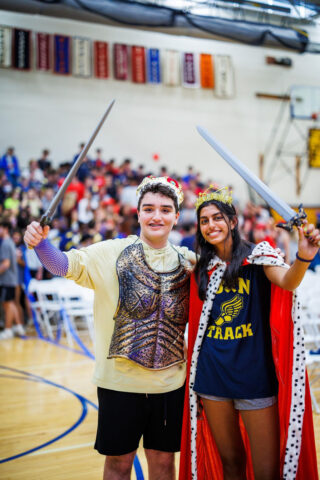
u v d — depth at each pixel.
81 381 4.56
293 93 12.95
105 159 11.41
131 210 9.84
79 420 3.45
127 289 1.84
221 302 1.84
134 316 1.83
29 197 9.36
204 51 12.34
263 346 1.80
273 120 12.80
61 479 2.49
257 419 1.75
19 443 3.01
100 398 1.88
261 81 12.77
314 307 4.67
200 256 1.91
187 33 8.41
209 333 1.85
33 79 10.84
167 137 11.97
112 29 11.48
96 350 1.91
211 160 12.31
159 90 11.92
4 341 6.71
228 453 1.83
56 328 7.69
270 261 1.77
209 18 8.43
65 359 5.53
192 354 1.89
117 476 1.88
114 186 10.30
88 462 2.70
